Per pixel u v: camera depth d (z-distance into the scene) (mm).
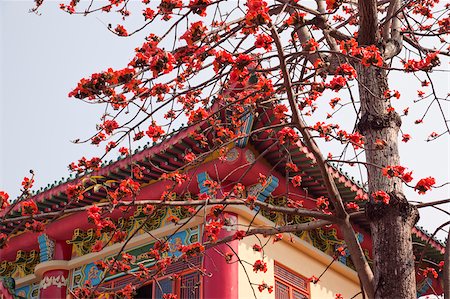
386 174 6316
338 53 6070
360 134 7352
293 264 12266
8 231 13211
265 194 11188
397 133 7281
